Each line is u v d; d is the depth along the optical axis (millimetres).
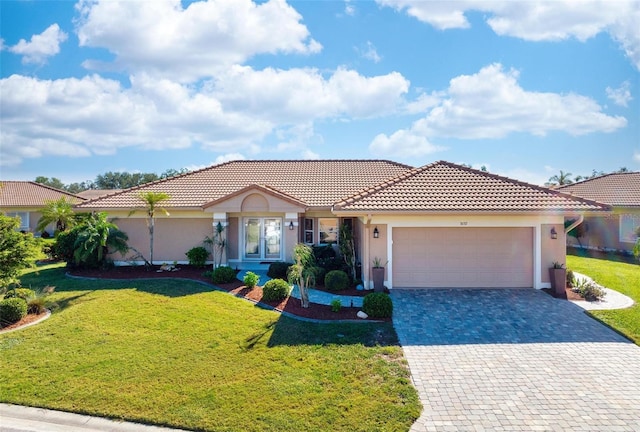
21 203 40469
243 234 23812
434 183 18688
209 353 10727
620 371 9789
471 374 9641
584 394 8680
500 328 12773
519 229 17641
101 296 16391
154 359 10359
